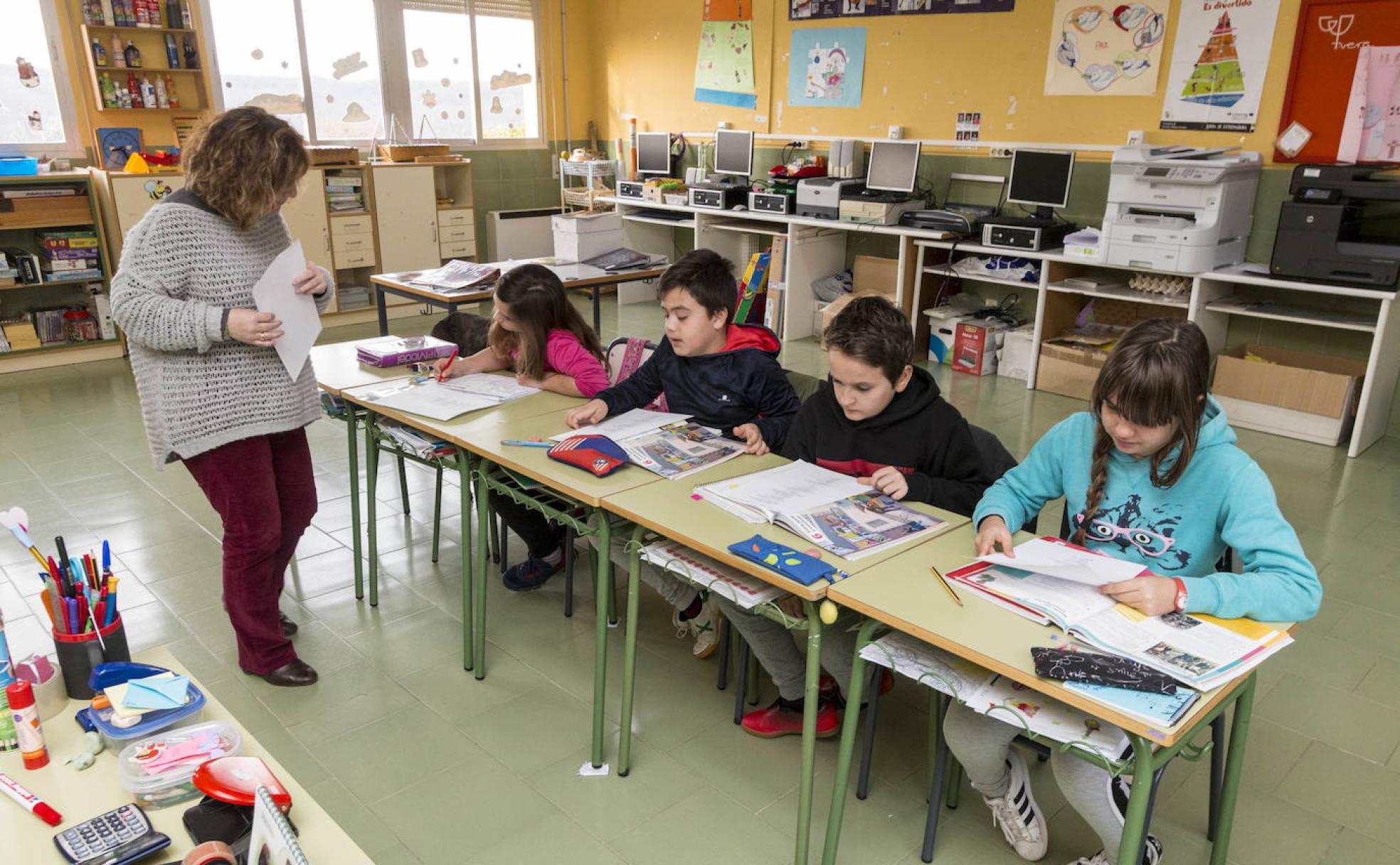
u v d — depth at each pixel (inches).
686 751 84.0
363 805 76.5
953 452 77.7
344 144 270.8
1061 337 203.9
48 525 129.9
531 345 102.7
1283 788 79.7
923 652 59.1
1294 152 176.6
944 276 226.2
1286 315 169.9
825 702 85.4
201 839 42.4
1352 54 166.7
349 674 95.2
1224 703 52.0
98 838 41.9
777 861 71.0
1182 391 56.5
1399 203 157.9
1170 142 192.1
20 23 211.8
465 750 83.7
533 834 73.5
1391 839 74.0
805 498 71.9
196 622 105.1
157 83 229.3
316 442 163.9
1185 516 62.1
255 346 83.0
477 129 296.0
